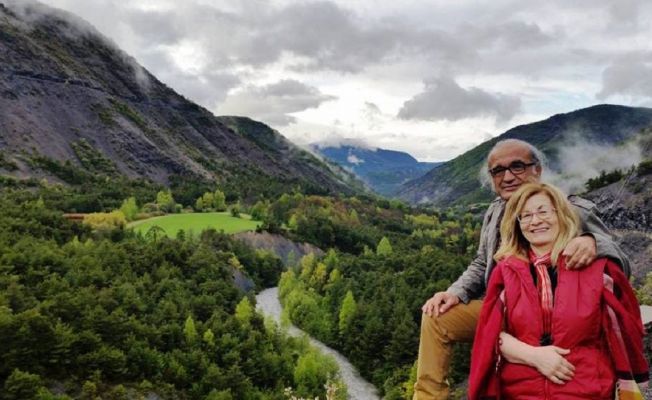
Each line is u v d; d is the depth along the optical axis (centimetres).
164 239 10706
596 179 9625
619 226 7525
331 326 8219
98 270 7469
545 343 406
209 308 7344
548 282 421
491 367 428
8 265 6769
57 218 10875
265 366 6269
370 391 6400
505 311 436
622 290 419
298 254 14800
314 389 5744
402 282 8606
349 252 16638
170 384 5581
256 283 11669
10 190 17275
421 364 519
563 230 433
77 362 5238
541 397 399
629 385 395
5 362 4781
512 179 526
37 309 5319
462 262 9731
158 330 6238
